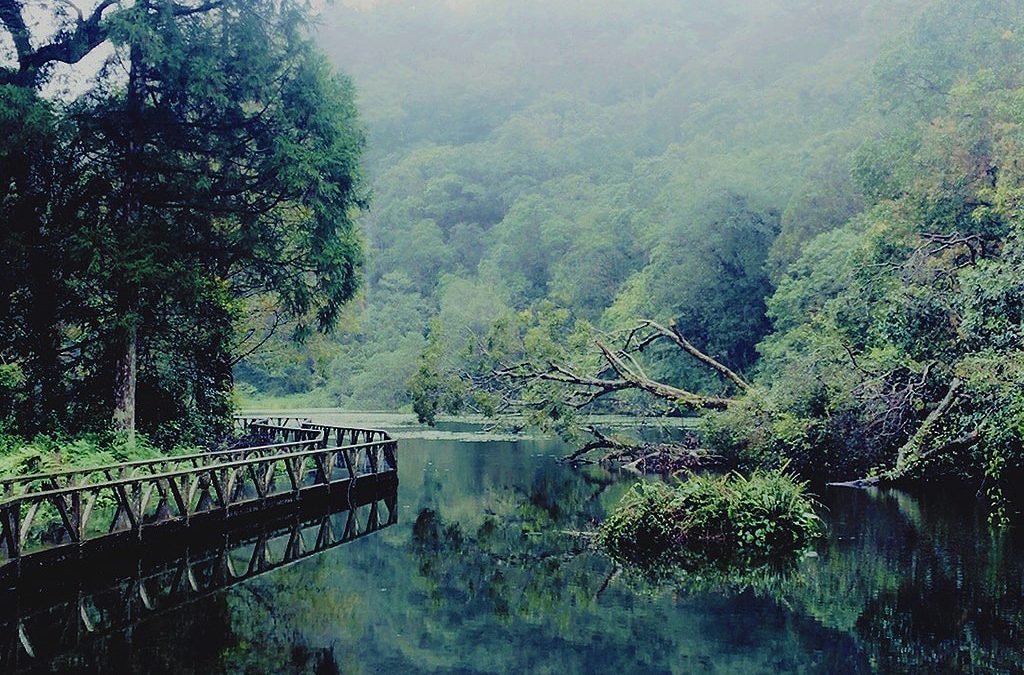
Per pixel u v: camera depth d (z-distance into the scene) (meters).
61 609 8.49
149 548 10.80
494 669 6.88
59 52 15.56
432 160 83.81
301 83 16.19
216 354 19.09
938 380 15.47
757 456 17.75
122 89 16.02
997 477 12.36
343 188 16.70
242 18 15.46
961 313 14.68
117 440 14.84
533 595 9.12
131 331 15.28
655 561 10.72
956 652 7.08
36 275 14.78
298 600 8.91
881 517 12.96
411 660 7.10
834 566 10.01
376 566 10.50
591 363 24.17
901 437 16.77
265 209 16.20
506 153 82.75
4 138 13.73
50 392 16.05
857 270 20.36
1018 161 17.53
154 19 14.64
